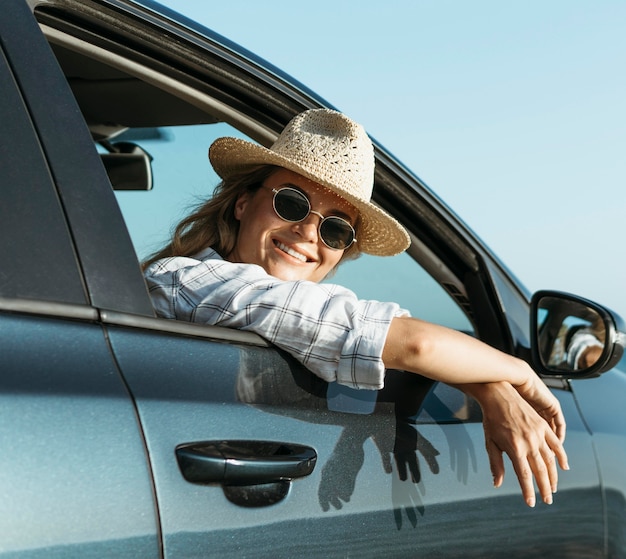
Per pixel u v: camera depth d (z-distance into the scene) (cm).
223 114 188
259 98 188
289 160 174
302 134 181
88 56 168
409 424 152
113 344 113
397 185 199
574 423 199
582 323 193
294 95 192
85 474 99
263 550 116
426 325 151
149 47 171
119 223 123
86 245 117
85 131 125
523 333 207
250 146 176
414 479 147
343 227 180
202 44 178
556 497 182
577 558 186
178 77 179
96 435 102
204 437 114
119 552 99
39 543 93
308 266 182
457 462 157
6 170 112
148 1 173
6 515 91
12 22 124
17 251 108
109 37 167
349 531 130
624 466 205
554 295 191
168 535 105
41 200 114
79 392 104
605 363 185
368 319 146
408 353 148
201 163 195
